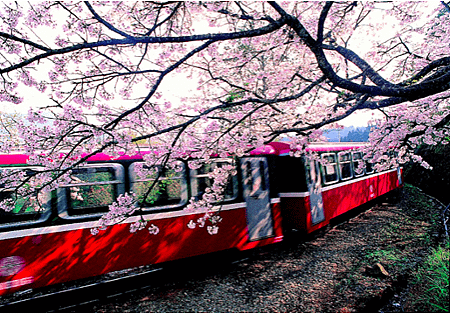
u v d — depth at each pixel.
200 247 6.00
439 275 5.41
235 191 6.67
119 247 5.19
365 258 6.65
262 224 7.05
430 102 5.71
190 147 4.32
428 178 14.86
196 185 6.12
